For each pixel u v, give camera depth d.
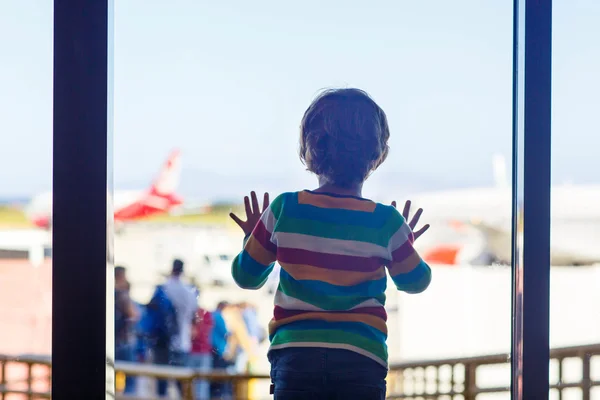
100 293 1.31
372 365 1.33
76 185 1.30
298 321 1.35
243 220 1.55
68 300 1.30
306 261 1.37
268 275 1.47
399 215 1.44
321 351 1.31
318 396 1.30
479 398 2.21
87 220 1.30
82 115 1.30
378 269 1.40
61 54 1.30
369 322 1.35
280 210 1.41
